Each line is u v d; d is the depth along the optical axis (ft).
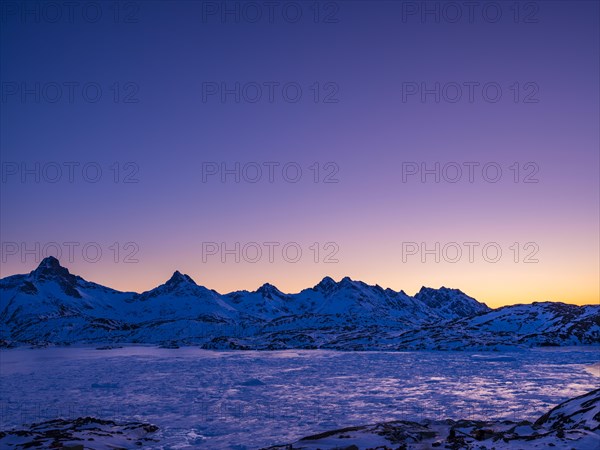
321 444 101.91
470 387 259.39
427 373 334.24
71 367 433.89
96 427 155.74
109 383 296.71
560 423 117.08
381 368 378.12
